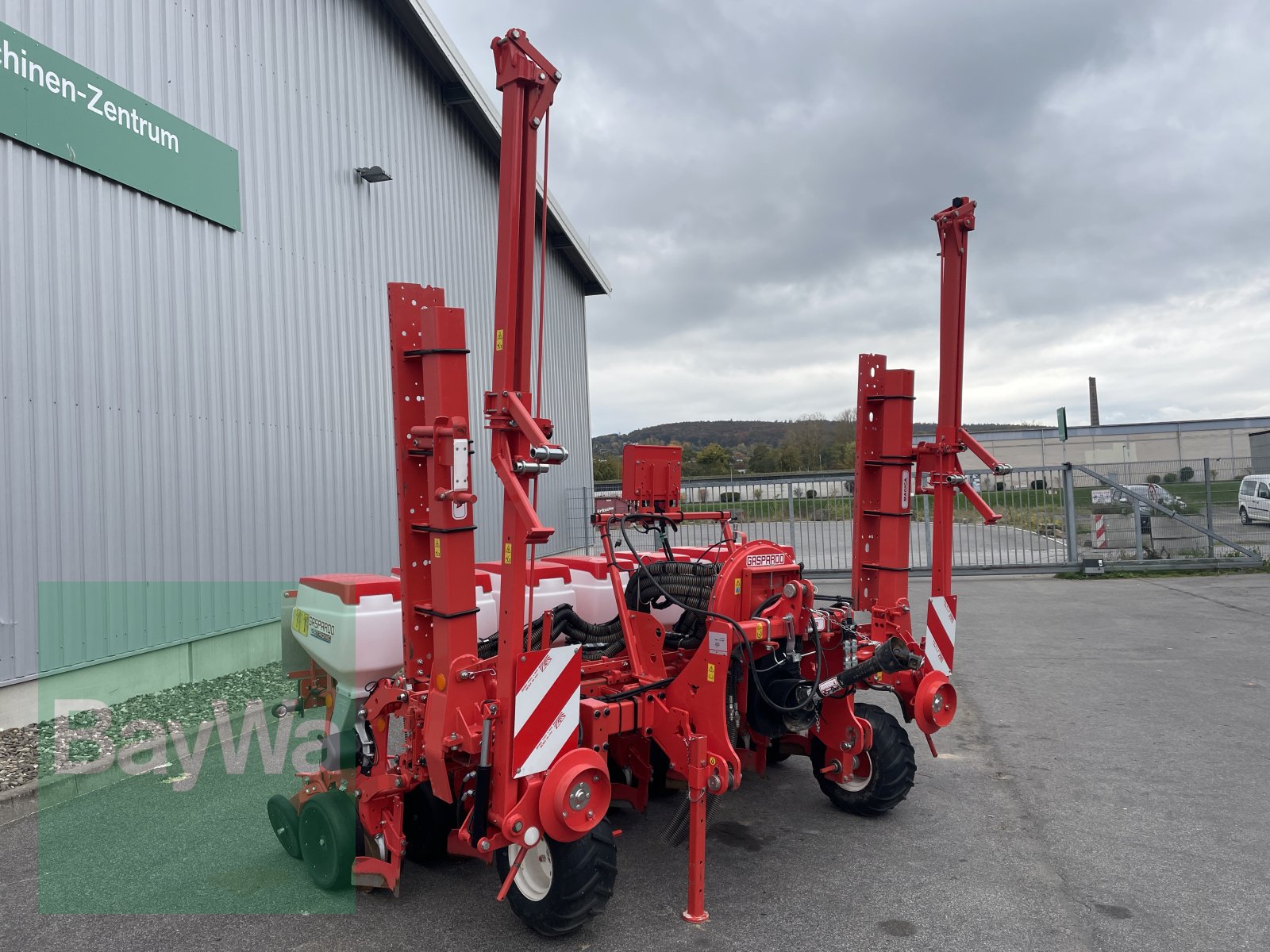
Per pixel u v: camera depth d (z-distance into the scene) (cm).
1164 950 329
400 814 373
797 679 435
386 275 1080
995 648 912
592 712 366
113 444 664
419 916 363
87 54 650
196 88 763
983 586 1406
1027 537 1585
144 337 698
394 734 405
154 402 705
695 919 356
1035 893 377
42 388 609
